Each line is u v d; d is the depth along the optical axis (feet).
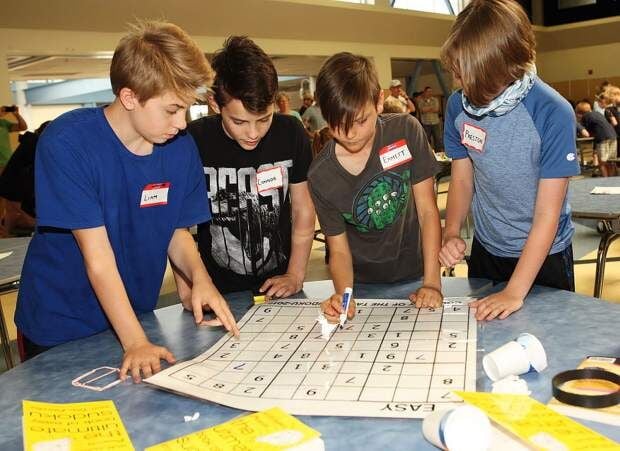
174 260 5.10
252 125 4.98
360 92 4.56
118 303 4.12
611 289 12.06
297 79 45.16
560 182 4.48
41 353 4.36
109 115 4.38
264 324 4.38
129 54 3.85
